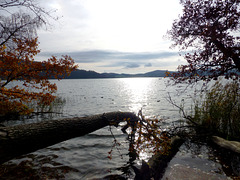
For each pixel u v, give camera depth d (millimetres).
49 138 3553
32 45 5668
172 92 33750
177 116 10273
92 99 23391
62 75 6387
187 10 3855
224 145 4668
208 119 6203
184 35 3982
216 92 6301
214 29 3320
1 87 5805
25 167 3934
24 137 3080
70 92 35938
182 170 3674
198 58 3590
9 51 5645
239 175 3359
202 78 3723
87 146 5598
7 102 6094
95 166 4102
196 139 5672
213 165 3865
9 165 4008
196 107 7297
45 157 4594
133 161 4434
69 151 5113
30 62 6000
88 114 11906
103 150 5250
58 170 3854
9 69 5730
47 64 5918
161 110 13234
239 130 5324
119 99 24031
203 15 3551
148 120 4949
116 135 6879
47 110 11523
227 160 4039
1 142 2730
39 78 6152
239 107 5594
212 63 3596
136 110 13781
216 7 3324
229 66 3418
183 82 3959
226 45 3400
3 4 3762
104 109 14680
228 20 3336
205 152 4652
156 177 3439
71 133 4133
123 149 5336
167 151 4250
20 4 3885
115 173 3762
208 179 3270
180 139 5523
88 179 3479
